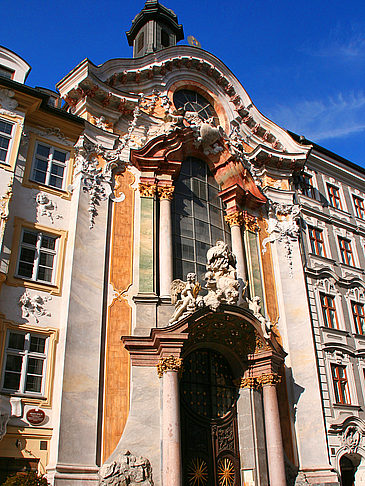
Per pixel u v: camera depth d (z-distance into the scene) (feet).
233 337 60.29
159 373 53.42
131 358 54.44
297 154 82.69
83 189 60.85
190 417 57.88
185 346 56.75
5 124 57.11
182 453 55.31
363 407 74.13
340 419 68.85
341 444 67.67
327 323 77.77
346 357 76.02
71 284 54.80
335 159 96.63
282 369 66.28
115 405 52.08
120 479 48.01
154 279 60.29
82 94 66.08
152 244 62.34
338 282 82.17
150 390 53.47
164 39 95.45
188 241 68.28
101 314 55.67
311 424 65.26
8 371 49.11
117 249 60.70
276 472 55.83
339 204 95.20
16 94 58.65
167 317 58.29
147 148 67.05
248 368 61.62
